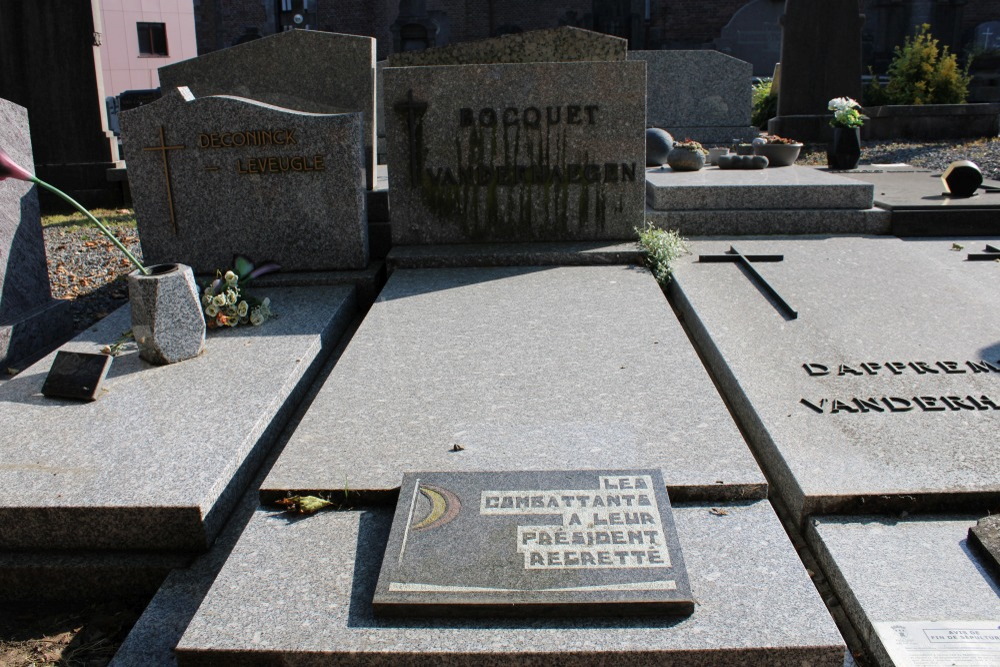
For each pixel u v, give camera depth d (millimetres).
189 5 29875
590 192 6109
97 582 2910
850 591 2525
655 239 5809
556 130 6004
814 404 3566
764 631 2254
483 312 4824
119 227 8555
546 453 3105
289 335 4551
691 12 22625
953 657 2260
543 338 4359
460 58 6387
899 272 5441
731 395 3939
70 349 4367
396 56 6430
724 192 6543
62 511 2889
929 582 2529
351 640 2264
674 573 2402
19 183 5051
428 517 2662
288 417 3916
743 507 2828
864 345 4250
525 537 2559
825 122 12227
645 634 2260
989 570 2566
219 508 3037
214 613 2375
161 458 3178
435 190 6125
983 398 3566
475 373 3918
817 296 5004
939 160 11008
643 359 4027
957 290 5086
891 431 3309
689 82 13281
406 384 3807
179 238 5754
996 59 20094
